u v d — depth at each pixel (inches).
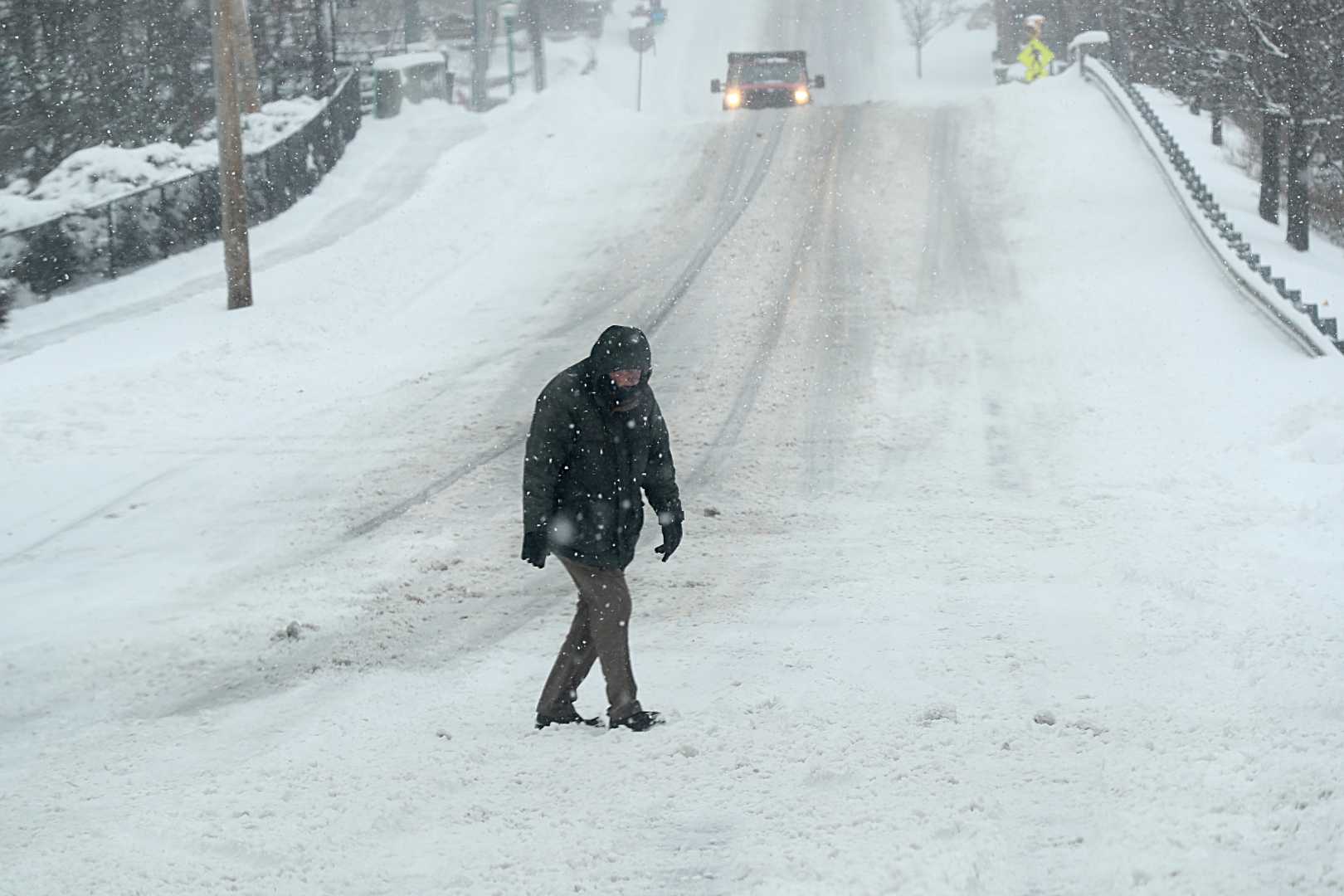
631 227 3782.0
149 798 831.1
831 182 4104.3
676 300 3053.6
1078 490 1737.2
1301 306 2485.2
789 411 2215.8
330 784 842.2
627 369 898.1
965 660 1098.1
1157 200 3634.4
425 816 785.6
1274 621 1144.2
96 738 975.6
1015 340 2615.7
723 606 1309.1
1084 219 3528.5
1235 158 4788.4
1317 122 3380.9
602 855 716.7
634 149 4685.0
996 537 1545.3
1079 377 2349.9
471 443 2058.3
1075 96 4881.9
